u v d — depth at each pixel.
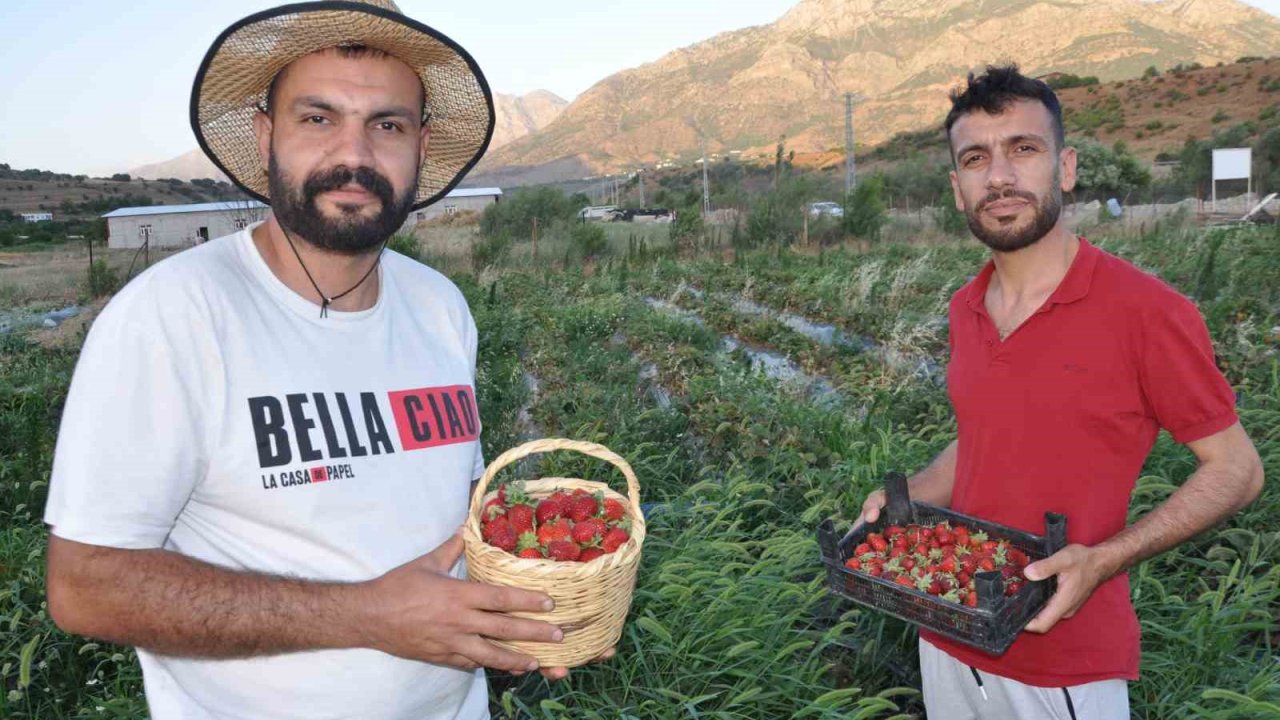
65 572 1.62
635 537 2.20
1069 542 2.64
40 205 139.12
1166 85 111.44
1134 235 21.30
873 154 110.31
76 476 1.62
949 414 7.50
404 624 1.74
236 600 1.67
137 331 1.69
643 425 7.38
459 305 2.41
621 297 16.31
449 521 2.09
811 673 3.88
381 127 2.04
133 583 1.62
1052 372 2.61
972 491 2.86
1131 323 2.50
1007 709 2.76
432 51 2.12
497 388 8.39
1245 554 4.61
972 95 2.67
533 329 13.16
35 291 25.53
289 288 1.98
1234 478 2.45
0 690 3.93
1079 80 127.62
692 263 23.31
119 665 4.32
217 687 1.85
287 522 1.83
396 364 2.09
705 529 5.02
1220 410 2.46
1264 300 10.75
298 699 1.84
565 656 2.05
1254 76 102.50
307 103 1.96
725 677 3.96
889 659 4.28
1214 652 3.75
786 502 5.99
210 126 2.25
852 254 22.81
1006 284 2.81
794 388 8.35
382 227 1.99
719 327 13.92
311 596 1.71
